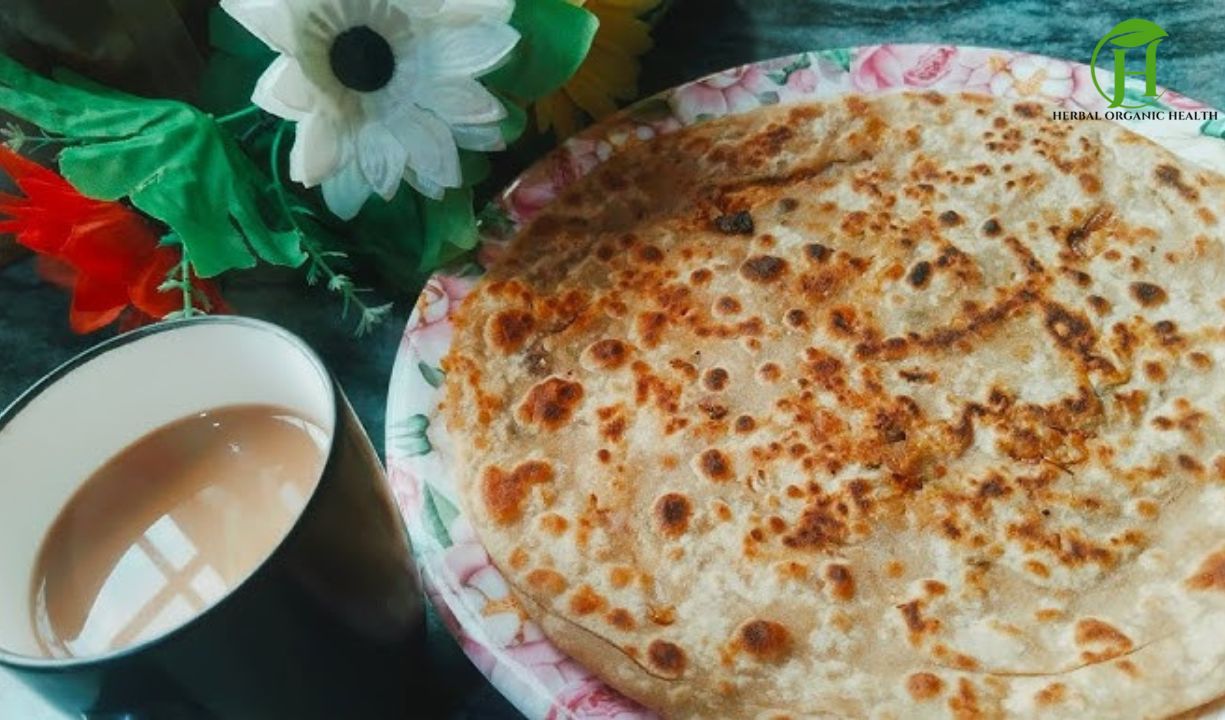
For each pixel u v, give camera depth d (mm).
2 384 309
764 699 204
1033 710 197
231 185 263
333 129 252
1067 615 212
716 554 226
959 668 206
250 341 199
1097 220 266
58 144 306
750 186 285
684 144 292
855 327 256
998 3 356
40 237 274
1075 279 257
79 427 200
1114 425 237
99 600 189
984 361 248
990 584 218
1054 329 250
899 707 201
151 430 208
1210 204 259
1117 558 218
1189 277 253
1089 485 229
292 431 205
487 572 225
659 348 258
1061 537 222
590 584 221
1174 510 224
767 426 243
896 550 225
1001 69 292
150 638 162
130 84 304
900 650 210
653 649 208
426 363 256
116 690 164
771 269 266
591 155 292
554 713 205
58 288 332
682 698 204
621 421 246
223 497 198
